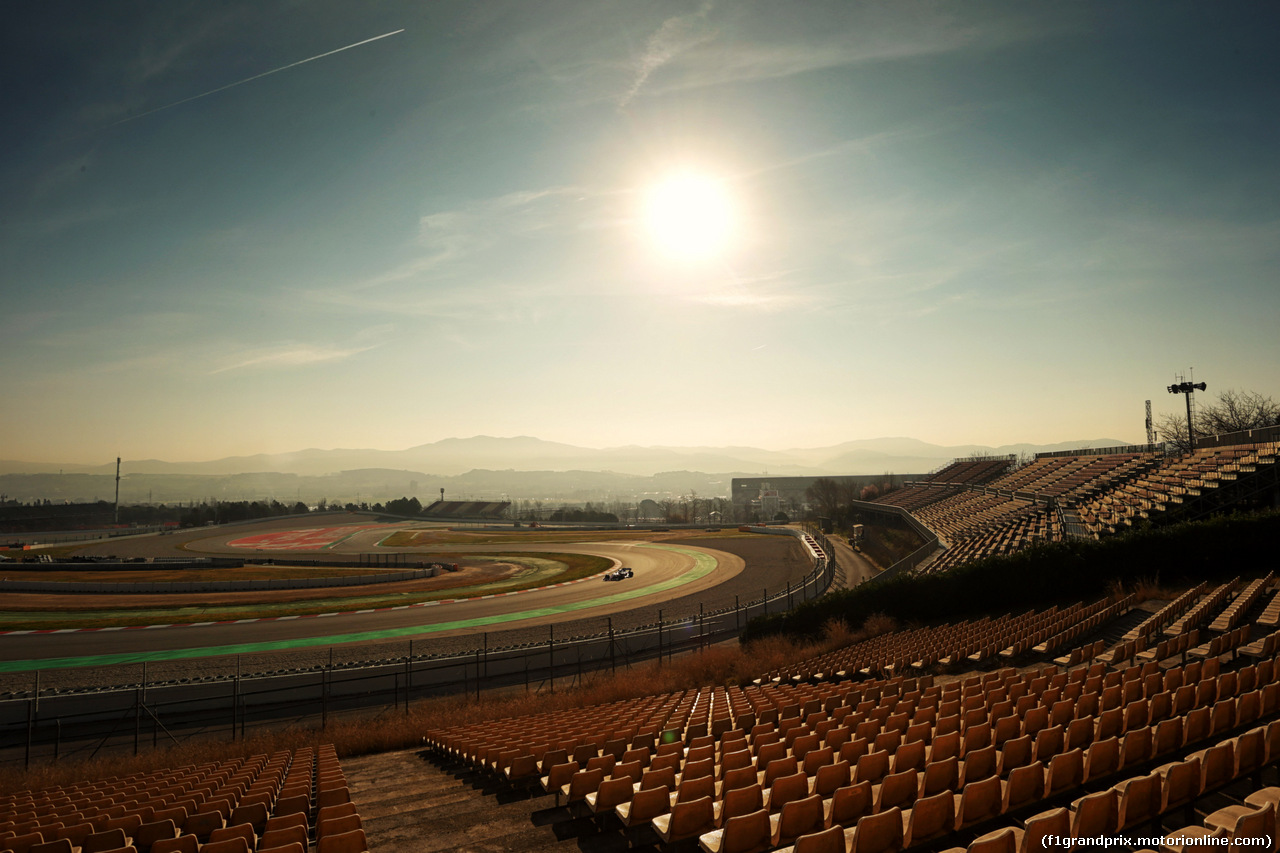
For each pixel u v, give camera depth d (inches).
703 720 584.1
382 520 6063.0
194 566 2630.4
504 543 3695.9
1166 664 628.4
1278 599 761.6
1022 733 424.2
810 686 793.6
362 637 1405.0
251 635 1416.1
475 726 747.4
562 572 2432.3
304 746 766.5
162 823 350.3
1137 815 284.2
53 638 1386.6
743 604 1683.1
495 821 397.4
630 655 1275.8
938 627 1106.7
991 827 326.3
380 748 776.3
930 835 291.6
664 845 343.0
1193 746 388.8
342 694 1024.2
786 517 4864.7
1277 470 1352.1
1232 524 1111.6
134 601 1819.6
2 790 660.7
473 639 1375.5
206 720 939.3
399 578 2228.1
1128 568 1137.4
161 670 1159.0
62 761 802.2
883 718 512.1
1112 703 465.4
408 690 994.7
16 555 3282.5
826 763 387.5
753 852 287.6
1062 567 1163.3
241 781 494.6
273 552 3334.2
